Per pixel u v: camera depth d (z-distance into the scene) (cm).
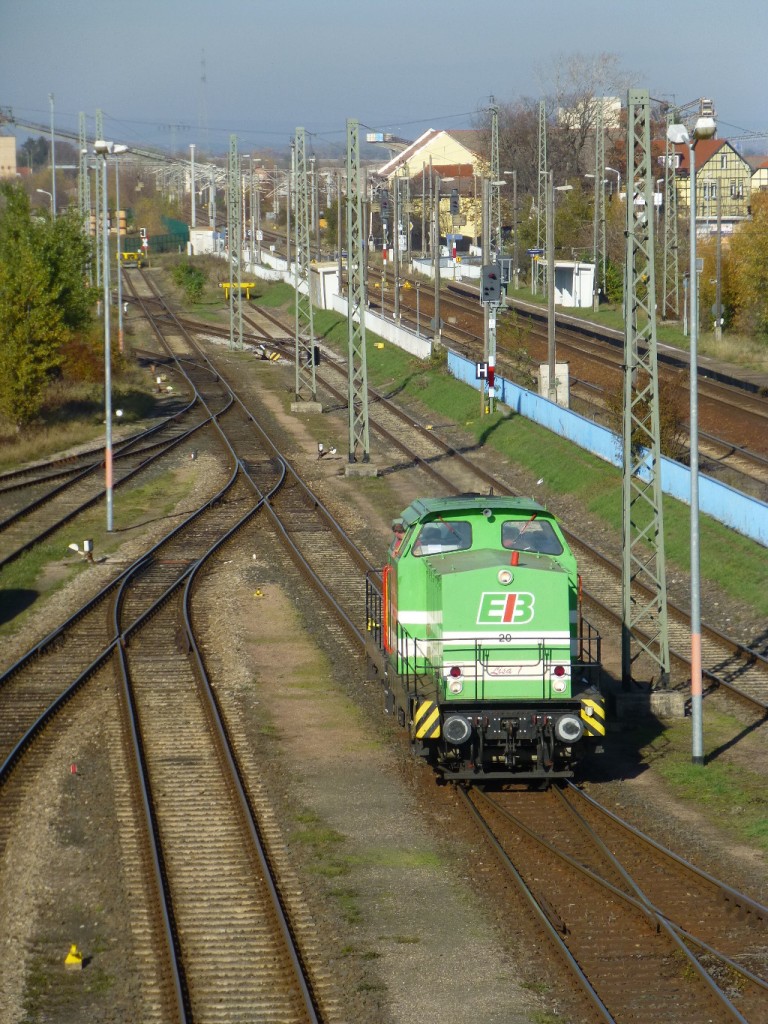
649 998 3388
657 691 6191
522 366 17025
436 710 4744
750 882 4122
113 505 11031
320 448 13775
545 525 5200
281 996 3438
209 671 6775
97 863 4325
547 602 4856
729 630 7619
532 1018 3288
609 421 12675
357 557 9425
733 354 17000
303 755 5472
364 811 4825
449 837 4578
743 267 18700
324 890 4097
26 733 5666
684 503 10106
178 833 4600
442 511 5181
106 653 7006
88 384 16900
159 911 3931
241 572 9075
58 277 16750
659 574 6266
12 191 17025
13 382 14338
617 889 4025
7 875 4262
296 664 6919
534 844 4503
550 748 4847
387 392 17975
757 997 3372
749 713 6188
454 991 3434
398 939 3744
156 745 5600
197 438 14912
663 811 4850
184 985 3497
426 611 5219
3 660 6988
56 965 3628
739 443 12162
